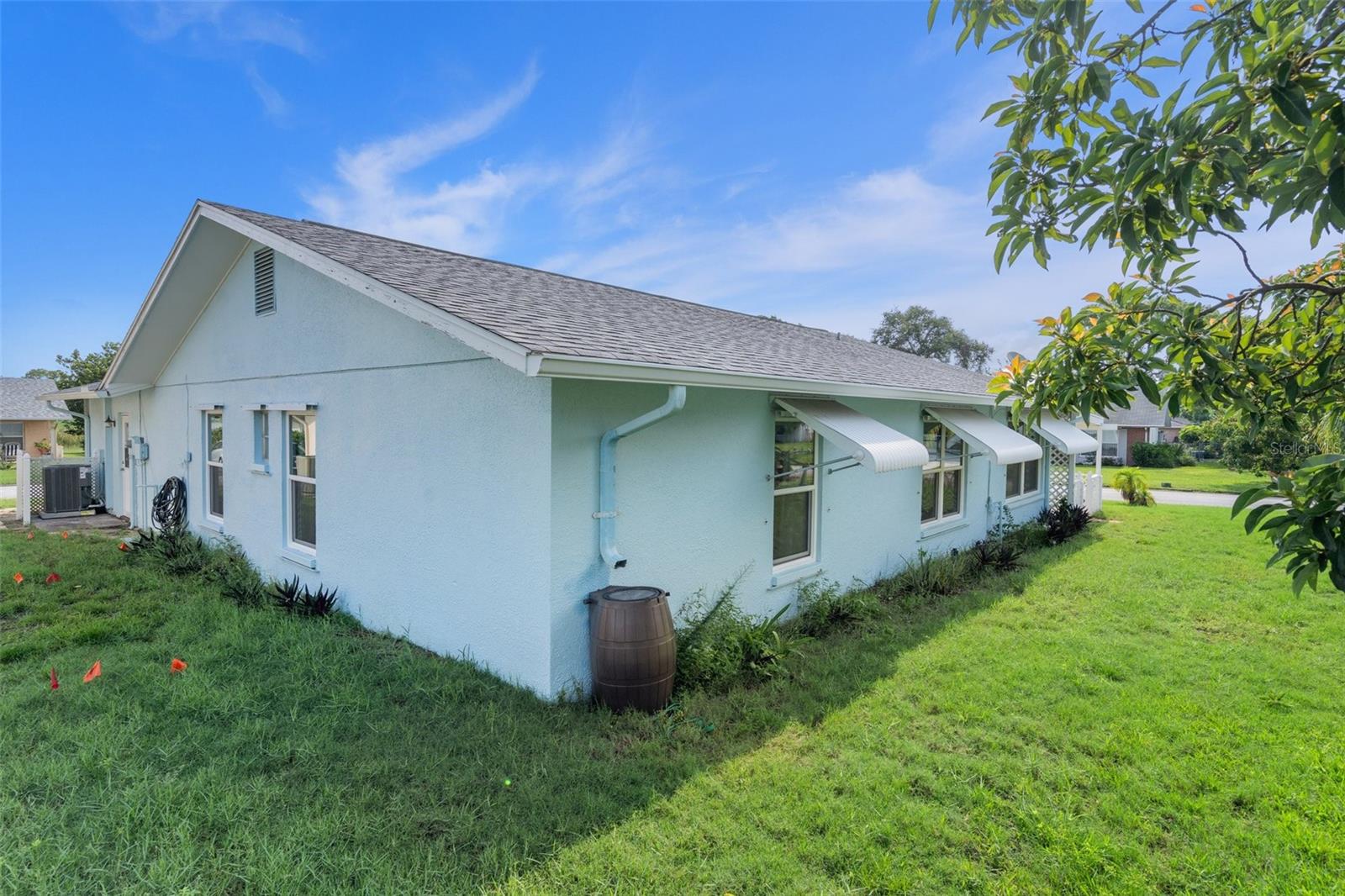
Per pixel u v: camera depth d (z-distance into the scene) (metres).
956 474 16.67
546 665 7.37
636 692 7.13
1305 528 2.76
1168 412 4.58
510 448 7.72
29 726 6.48
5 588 11.45
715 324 13.43
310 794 5.48
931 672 8.48
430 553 8.91
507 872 4.59
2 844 4.74
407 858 4.70
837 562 12.11
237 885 4.46
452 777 5.75
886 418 13.52
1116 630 10.31
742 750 6.47
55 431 49.31
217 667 8.05
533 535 7.48
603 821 5.23
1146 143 3.06
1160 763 6.24
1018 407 5.22
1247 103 2.79
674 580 8.87
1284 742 6.65
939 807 5.55
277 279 11.82
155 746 6.11
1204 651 9.30
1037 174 3.98
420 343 8.93
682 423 8.94
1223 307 4.18
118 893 4.33
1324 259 4.89
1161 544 17.78
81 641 8.90
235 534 13.43
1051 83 3.50
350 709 7.02
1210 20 3.13
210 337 14.28
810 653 9.18
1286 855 4.95
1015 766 6.20
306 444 11.55
